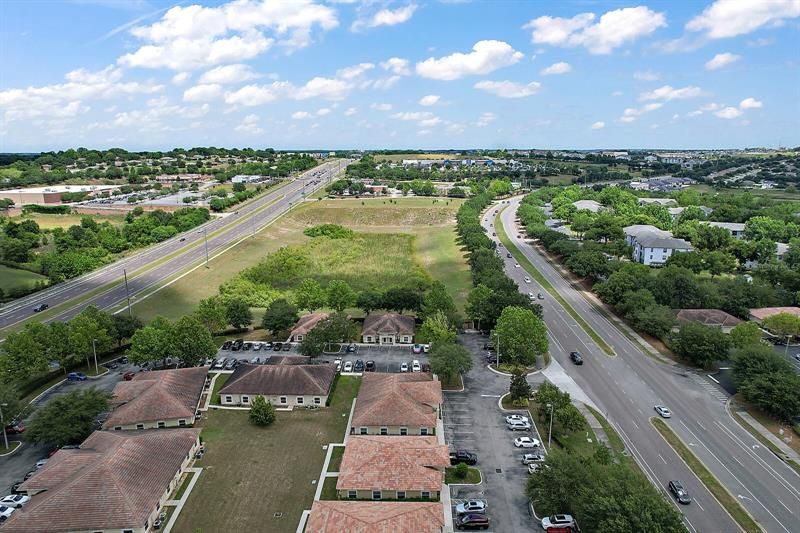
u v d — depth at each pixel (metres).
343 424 89.38
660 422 90.50
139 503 64.69
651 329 124.12
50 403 82.75
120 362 114.56
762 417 92.50
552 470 64.94
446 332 114.56
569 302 155.50
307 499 70.31
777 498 71.88
